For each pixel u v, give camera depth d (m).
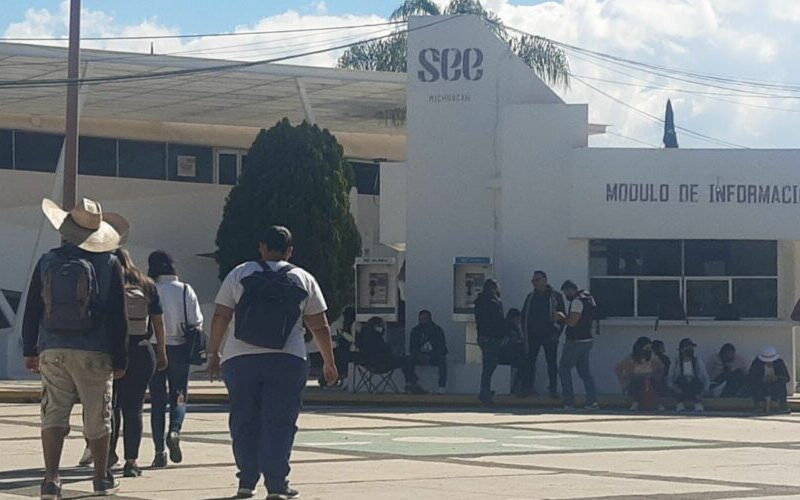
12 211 35.38
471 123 26.23
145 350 11.61
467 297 25.23
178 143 37.91
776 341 25.67
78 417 18.42
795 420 20.34
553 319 23.28
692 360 22.81
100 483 10.36
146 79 30.36
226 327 10.05
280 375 9.81
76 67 25.28
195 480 11.37
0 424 17.66
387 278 25.36
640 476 12.04
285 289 9.81
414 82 26.44
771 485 11.43
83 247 9.87
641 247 25.83
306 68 30.39
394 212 28.17
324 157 28.22
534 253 25.83
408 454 14.00
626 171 25.39
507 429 17.80
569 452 14.48
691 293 25.78
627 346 25.70
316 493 10.50
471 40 26.30
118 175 36.97
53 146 36.34
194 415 19.77
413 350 24.58
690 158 25.41
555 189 25.75
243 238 28.17
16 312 34.69
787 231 25.25
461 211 26.22
